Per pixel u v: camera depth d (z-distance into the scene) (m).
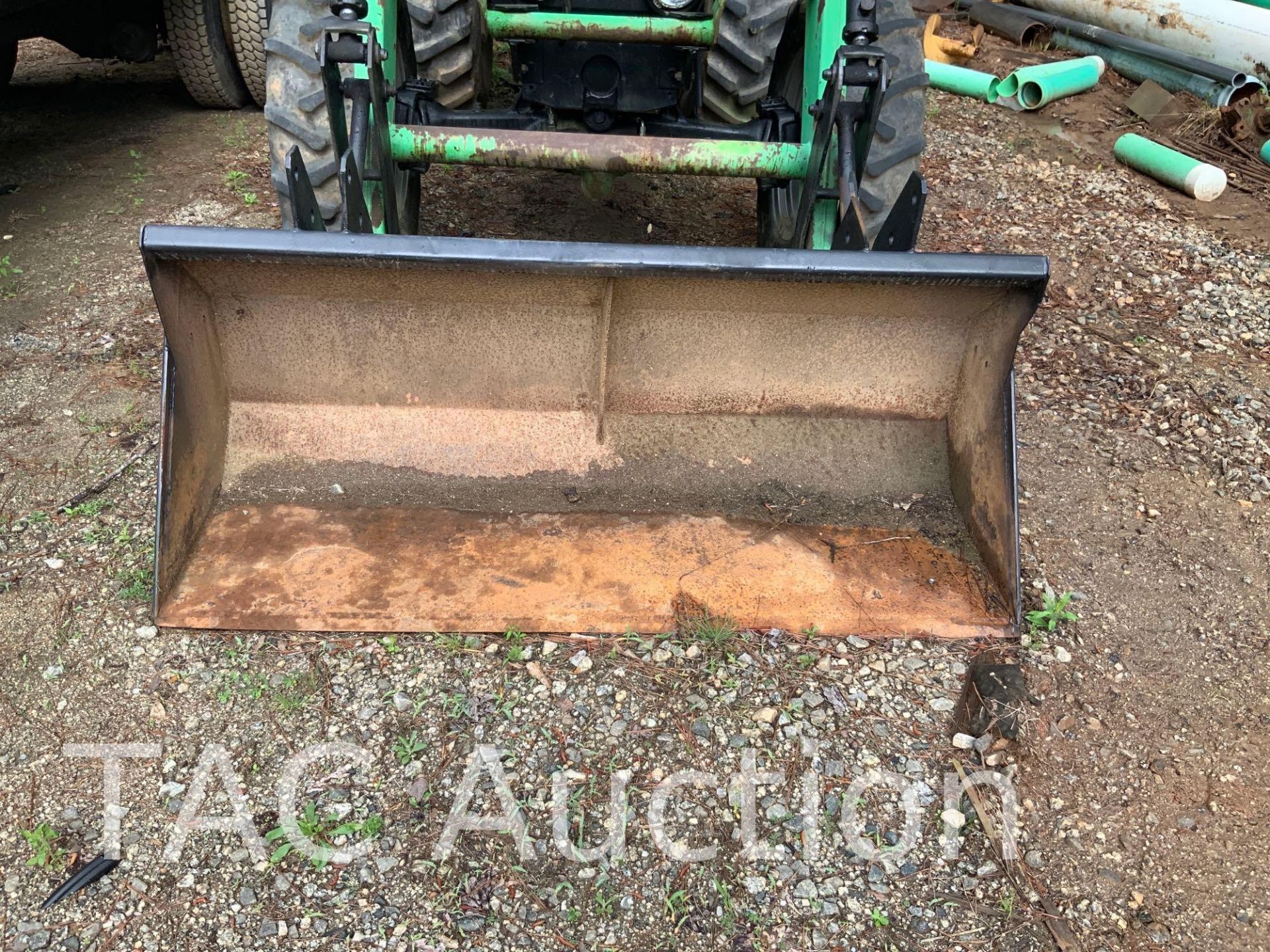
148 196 4.99
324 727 2.29
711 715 2.37
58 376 3.53
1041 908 2.06
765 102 3.68
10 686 2.35
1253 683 2.65
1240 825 2.26
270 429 2.77
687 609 2.55
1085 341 4.37
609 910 1.99
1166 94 7.12
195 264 2.36
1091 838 2.21
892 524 2.80
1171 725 2.50
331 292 2.54
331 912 1.96
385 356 2.70
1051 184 6.15
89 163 5.41
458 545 2.65
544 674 2.43
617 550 2.67
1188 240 5.50
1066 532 3.16
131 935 1.90
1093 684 2.59
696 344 2.72
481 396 2.79
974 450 2.74
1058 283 4.89
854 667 2.51
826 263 2.32
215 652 2.43
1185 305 4.77
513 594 2.54
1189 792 2.33
